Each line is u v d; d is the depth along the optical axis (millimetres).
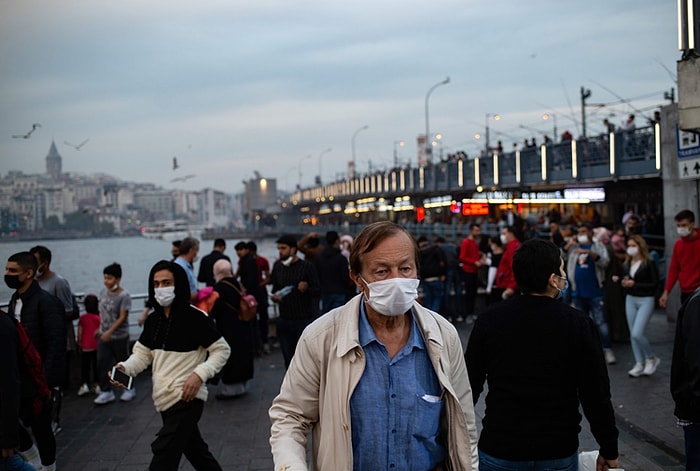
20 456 4223
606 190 26500
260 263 11594
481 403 7770
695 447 3857
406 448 2465
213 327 4957
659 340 10656
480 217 38531
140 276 18656
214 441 6719
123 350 8430
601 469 3465
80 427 7355
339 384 2461
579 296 9438
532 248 3463
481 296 14172
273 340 12117
